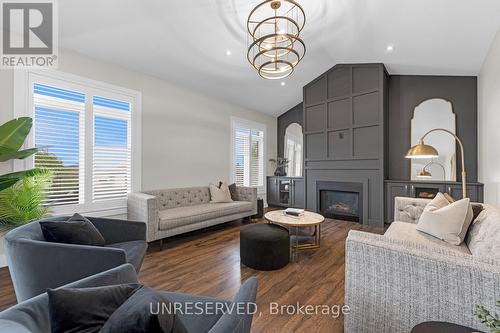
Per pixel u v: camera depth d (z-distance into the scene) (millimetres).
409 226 2547
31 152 2422
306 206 5320
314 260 2801
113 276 1109
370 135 4406
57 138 2887
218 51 3459
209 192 4637
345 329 1448
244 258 2635
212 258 2832
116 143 3451
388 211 4301
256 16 2785
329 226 4348
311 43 3656
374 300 1348
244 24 2902
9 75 2559
